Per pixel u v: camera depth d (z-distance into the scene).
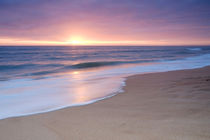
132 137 1.97
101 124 2.44
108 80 7.28
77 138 2.06
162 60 18.80
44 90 5.77
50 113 3.18
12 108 3.77
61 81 7.62
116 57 27.77
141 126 2.27
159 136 1.94
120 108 3.22
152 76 7.66
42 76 9.60
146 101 3.60
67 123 2.58
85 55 33.84
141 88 5.20
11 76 9.94
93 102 3.91
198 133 1.95
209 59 18.77
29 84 7.10
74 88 5.92
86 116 2.86
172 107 3.02
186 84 5.16
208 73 7.85
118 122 2.47
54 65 16.33
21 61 21.80
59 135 2.19
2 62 20.17
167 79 6.51
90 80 7.54
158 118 2.53
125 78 7.51
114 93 4.79
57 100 4.38
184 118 2.45
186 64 14.03
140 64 15.10
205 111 2.68
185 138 1.86
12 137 2.21
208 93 3.86
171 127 2.17
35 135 2.24
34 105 3.98
